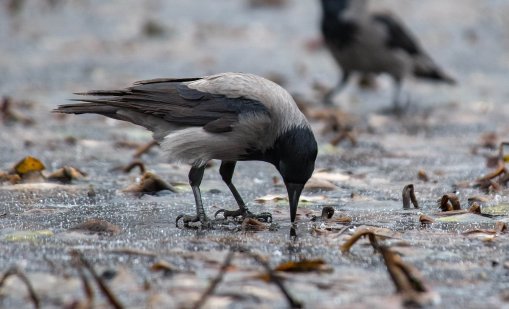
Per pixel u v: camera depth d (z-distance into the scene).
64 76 23.42
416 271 7.72
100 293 7.25
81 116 19.08
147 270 7.90
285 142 10.19
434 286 7.64
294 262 7.94
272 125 10.34
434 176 13.63
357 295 7.31
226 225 10.20
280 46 29.19
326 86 24.38
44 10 32.88
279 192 12.32
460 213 10.62
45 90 21.55
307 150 10.09
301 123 10.23
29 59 25.70
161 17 32.72
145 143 16.03
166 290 7.30
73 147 15.67
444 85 24.98
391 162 14.95
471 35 30.73
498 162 14.31
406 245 9.05
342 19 21.89
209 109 10.60
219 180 13.13
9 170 13.33
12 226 9.80
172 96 10.81
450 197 10.87
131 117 11.00
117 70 24.39
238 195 10.73
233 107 10.48
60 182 12.62
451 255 8.68
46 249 8.70
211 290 6.88
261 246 8.99
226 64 26.03
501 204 11.34
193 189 10.55
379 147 16.48
